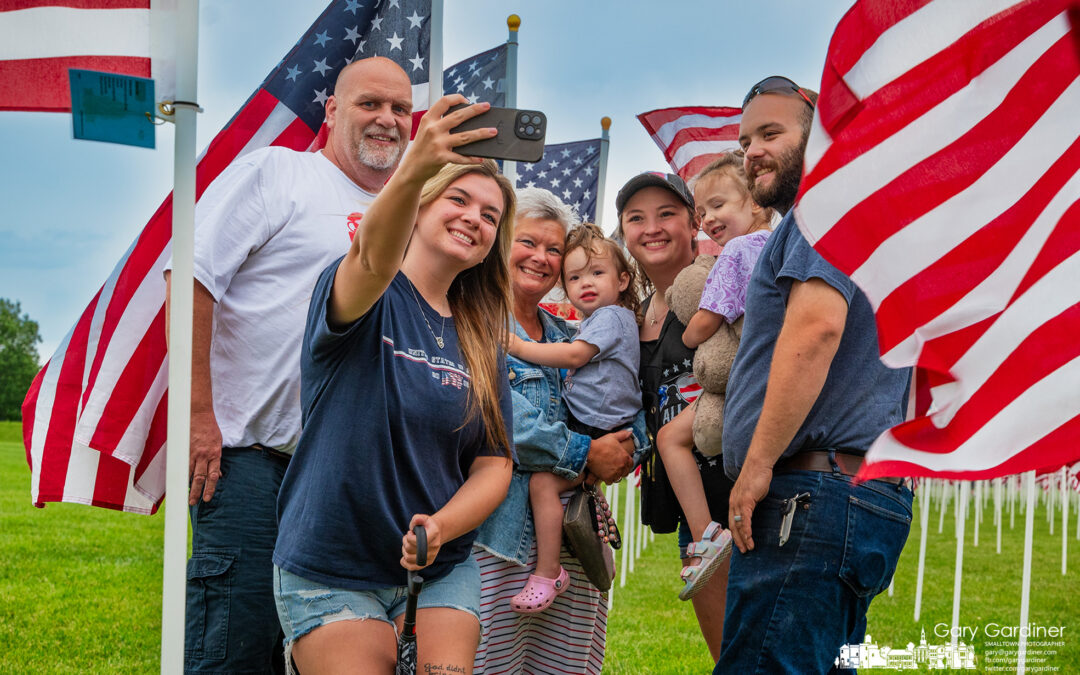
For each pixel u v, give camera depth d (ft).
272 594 11.92
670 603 25.76
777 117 11.57
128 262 13.34
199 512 11.96
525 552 12.76
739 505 10.14
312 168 13.19
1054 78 9.54
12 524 35.12
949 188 9.46
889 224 9.38
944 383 9.70
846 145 9.35
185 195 8.75
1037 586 29.43
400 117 13.30
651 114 21.36
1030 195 9.62
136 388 13.35
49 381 13.70
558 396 13.96
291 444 12.19
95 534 33.71
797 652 9.87
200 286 11.85
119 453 13.30
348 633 8.73
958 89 9.49
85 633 20.12
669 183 14.60
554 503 12.86
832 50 9.29
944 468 9.49
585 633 13.29
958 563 20.25
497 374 10.35
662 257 14.66
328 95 14.85
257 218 12.46
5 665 17.65
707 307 12.85
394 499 9.17
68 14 8.93
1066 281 9.64
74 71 8.52
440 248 9.82
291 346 12.32
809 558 9.91
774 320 10.52
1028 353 9.63
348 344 9.19
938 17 9.43
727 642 10.48
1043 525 48.98
